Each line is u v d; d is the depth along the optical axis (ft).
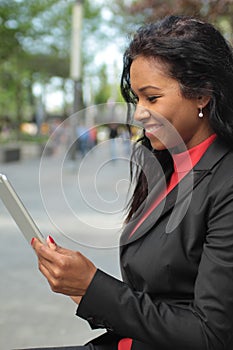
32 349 6.30
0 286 18.13
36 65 98.02
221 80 5.25
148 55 5.24
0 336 14.19
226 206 5.11
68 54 96.37
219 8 36.29
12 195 5.07
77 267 4.91
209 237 5.11
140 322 4.92
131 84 5.42
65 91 121.39
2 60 82.17
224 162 5.32
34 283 18.48
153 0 41.65
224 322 4.87
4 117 117.80
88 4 106.42
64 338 14.12
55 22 89.92
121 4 51.52
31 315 15.64
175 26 5.32
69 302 16.67
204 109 5.35
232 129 5.30
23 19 71.61
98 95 114.52
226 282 4.90
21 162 75.92
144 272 5.36
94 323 5.15
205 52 5.20
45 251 4.95
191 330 4.88
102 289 4.93
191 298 5.27
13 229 27.35
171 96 5.24
